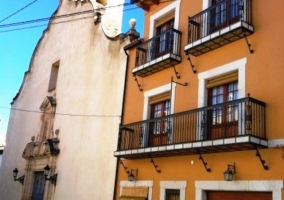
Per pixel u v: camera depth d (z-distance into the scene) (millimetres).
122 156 11984
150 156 11312
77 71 17516
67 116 17203
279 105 8281
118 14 17047
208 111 9961
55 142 17328
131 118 13109
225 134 9078
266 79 8727
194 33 10961
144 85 12922
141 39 13500
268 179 8070
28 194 18609
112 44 15375
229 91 9820
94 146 14672
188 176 10070
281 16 8820
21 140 21234
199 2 11461
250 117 8281
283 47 8555
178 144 9703
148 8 13906
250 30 9281
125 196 12172
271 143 8164
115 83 14555
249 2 9641
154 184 11188
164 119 11047
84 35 17812
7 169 21875
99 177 13836
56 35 20875
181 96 11062
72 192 15086
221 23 10297
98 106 15156
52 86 19828
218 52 10219
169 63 11562
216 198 9312
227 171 8766
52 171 16828
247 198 8562
